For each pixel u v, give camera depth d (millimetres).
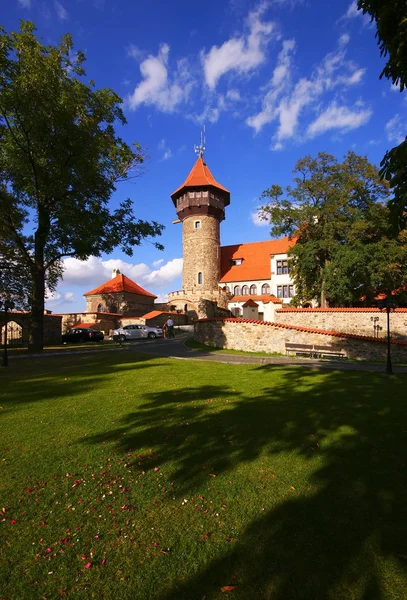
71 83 16859
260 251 54125
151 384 9578
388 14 4164
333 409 6914
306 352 17109
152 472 4266
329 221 28781
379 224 28109
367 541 2967
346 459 4574
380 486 3881
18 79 13984
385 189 28578
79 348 22703
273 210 30453
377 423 5984
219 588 2488
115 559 2795
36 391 8820
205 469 4336
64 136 16703
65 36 16688
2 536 3090
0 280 23984
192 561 2764
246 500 3641
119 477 4152
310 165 29734
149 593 2455
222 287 49406
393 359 16609
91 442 5238
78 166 17594
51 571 2666
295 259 32625
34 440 5328
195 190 50438
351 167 29688
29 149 16812
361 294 30109
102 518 3348
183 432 5609
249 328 19438
